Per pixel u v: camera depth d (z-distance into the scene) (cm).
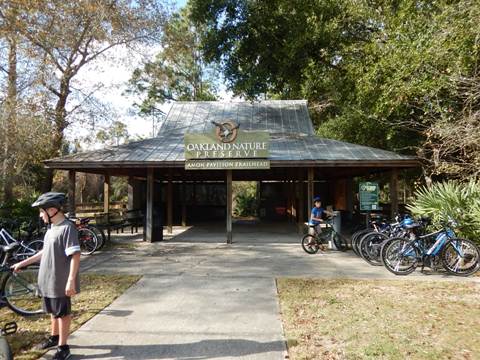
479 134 907
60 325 411
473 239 895
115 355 421
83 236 1051
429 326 500
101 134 2003
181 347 441
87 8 1748
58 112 1780
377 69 1310
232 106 2006
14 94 1605
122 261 956
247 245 1220
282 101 2038
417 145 1384
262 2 1881
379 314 548
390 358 407
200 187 2278
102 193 3584
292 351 429
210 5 1891
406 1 1303
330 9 1714
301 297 634
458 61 959
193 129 1753
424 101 1144
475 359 404
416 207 1034
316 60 1892
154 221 1302
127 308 583
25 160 1684
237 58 2033
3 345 366
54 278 403
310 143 1423
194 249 1138
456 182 1090
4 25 1581
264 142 1171
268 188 2286
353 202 1892
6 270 556
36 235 1096
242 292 668
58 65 1867
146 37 2005
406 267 813
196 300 624
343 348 434
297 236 1462
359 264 914
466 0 938
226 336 473
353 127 1889
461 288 691
